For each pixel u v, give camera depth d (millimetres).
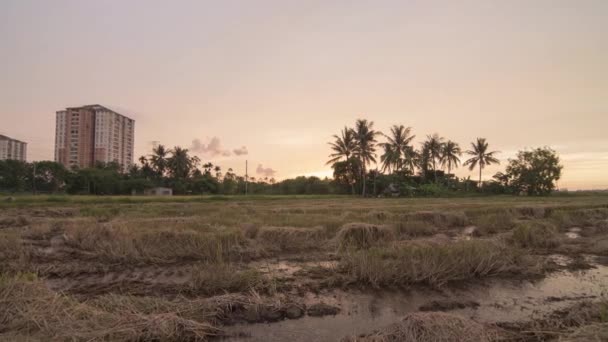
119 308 3811
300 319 3914
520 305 4422
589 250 7848
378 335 3266
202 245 7004
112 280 5375
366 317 4008
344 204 25625
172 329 3389
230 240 7555
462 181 57406
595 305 4176
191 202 28969
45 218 13797
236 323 3752
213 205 23531
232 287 4875
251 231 8883
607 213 16094
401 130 51719
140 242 7090
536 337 3432
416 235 10125
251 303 4090
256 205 24109
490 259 5848
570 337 3174
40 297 3738
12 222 12305
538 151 51281
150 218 12656
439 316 3385
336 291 4891
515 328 3660
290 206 22359
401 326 3295
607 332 3109
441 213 13828
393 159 50312
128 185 60438
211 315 3797
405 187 49500
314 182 68938
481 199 37156
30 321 3338
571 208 18750
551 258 7152
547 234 8812
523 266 6055
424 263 5434
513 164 53312
